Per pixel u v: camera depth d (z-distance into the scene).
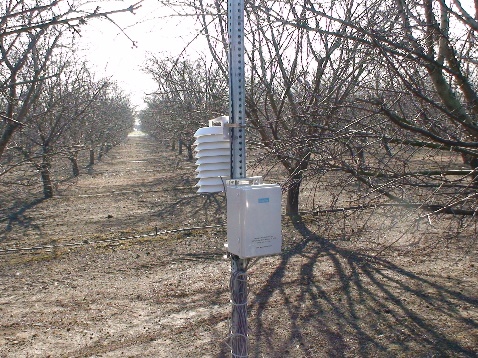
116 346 4.73
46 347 4.76
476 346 4.48
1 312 5.71
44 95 9.58
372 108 3.48
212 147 2.89
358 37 3.20
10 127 4.98
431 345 4.55
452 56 3.43
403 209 3.42
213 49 6.92
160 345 4.72
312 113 3.45
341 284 6.21
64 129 11.54
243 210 2.69
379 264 6.76
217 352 4.52
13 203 13.42
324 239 7.86
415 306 5.47
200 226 10.02
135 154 32.31
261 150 4.85
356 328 4.97
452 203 3.08
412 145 3.38
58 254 8.23
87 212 12.11
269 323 5.14
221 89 7.84
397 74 3.00
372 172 3.45
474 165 3.79
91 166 24.38
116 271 7.21
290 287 6.19
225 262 7.43
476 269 6.50
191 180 17.70
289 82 5.36
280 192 2.77
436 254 6.98
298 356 4.42
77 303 5.95
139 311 5.63
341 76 4.26
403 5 3.23
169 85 10.67
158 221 10.77
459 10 3.16
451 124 3.69
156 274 7.00
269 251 2.77
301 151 3.59
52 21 2.56
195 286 6.40
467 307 5.39
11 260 7.96
